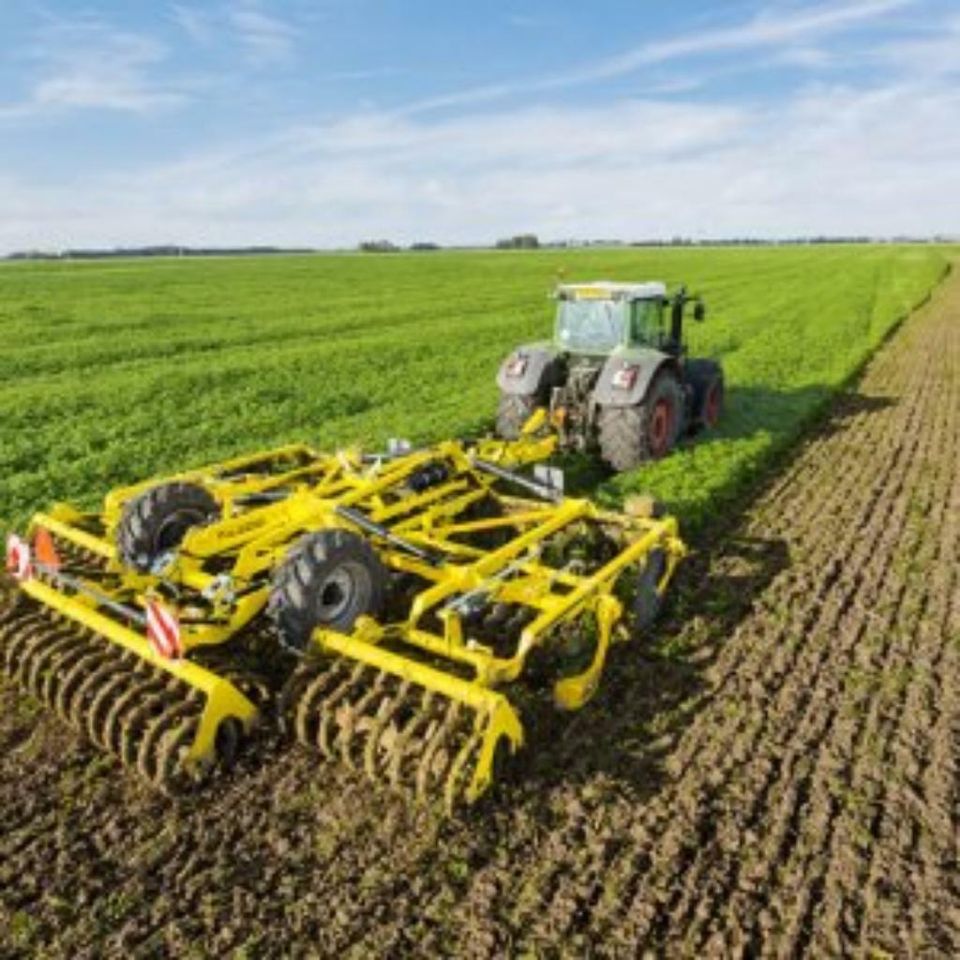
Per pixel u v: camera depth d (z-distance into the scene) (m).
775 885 5.09
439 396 17.80
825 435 15.09
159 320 32.59
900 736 6.41
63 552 8.16
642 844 5.39
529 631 6.06
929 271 63.34
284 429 15.24
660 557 7.88
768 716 6.66
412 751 5.63
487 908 4.94
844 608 8.41
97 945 4.73
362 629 6.20
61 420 16.12
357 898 5.01
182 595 6.73
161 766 5.65
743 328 28.38
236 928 4.82
